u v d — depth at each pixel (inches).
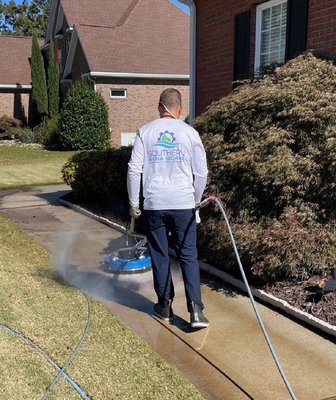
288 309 162.7
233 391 121.1
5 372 123.6
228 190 202.2
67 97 812.6
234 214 198.8
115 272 204.5
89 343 141.3
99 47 877.8
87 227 293.3
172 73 876.6
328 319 152.5
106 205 344.2
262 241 175.6
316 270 175.2
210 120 223.3
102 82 845.2
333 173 175.6
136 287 191.8
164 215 150.0
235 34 306.3
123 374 125.7
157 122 150.6
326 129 182.4
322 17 241.8
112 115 860.0
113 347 139.9
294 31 261.0
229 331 152.9
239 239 184.5
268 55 293.9
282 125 195.9
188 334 151.7
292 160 181.8
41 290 181.5
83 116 797.2
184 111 908.6
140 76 854.5
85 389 118.1
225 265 197.2
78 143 799.7
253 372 129.6
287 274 176.7
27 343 139.2
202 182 151.9
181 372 129.8
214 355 138.7
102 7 1046.4
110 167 339.3
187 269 153.3
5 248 234.8
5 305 163.8
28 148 849.5
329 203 180.5
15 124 1019.3
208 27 333.4
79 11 1018.1
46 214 332.8
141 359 133.8
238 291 185.8
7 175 528.4
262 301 174.4
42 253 232.4
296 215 179.8
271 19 288.0
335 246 175.8
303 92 195.5
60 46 1085.8
